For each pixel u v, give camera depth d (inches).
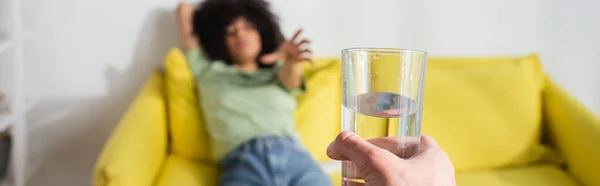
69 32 51.9
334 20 56.9
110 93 54.4
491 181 45.9
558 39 61.9
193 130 46.9
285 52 46.3
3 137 45.8
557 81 63.1
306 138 48.8
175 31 53.9
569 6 61.1
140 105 42.2
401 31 58.7
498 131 50.1
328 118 50.8
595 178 45.4
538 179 46.7
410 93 17.5
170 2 53.2
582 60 63.0
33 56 51.7
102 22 52.4
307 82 51.3
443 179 17.5
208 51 51.2
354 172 17.8
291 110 48.8
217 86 47.7
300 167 41.4
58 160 55.4
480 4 59.7
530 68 54.9
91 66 53.3
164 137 45.1
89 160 56.0
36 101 52.8
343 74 17.8
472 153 49.3
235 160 43.4
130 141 34.2
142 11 53.0
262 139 43.8
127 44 53.4
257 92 47.8
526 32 61.2
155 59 54.3
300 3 55.7
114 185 29.8
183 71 48.3
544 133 55.4
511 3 60.2
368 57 17.1
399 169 16.7
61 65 52.6
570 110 50.1
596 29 62.4
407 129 17.8
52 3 50.8
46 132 54.2
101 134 55.3
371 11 57.5
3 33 47.6
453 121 49.9
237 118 45.4
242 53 50.1
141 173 33.6
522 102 51.7
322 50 57.5
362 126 17.6
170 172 42.1
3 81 48.9
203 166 45.6
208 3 50.9
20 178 46.6
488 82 52.2
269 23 52.1
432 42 59.8
